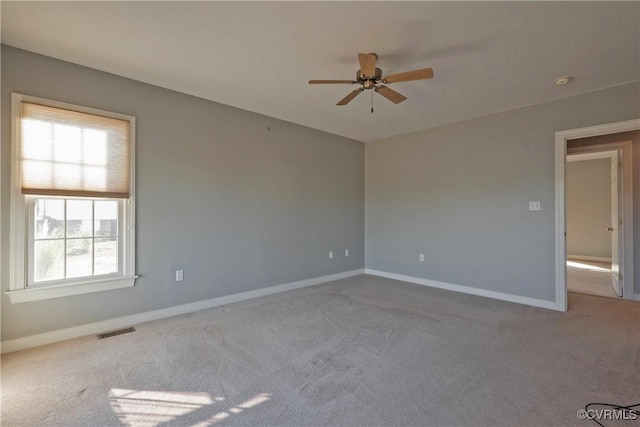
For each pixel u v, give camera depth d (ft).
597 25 7.43
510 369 7.59
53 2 6.59
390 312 11.76
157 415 5.94
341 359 8.10
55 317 9.08
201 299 12.09
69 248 9.40
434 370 7.56
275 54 8.82
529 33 7.79
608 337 9.41
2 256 8.29
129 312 10.38
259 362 7.93
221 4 6.70
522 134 12.96
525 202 12.90
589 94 11.36
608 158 23.81
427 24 7.43
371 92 11.38
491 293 13.88
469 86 10.89
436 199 15.81
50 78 8.92
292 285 15.31
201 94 11.68
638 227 13.21
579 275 18.38
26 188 8.51
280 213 14.78
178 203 11.46
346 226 18.07
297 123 15.31
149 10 6.89
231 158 12.94
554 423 5.69
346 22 7.35
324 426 5.65
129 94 10.32
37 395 6.51
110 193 9.89
